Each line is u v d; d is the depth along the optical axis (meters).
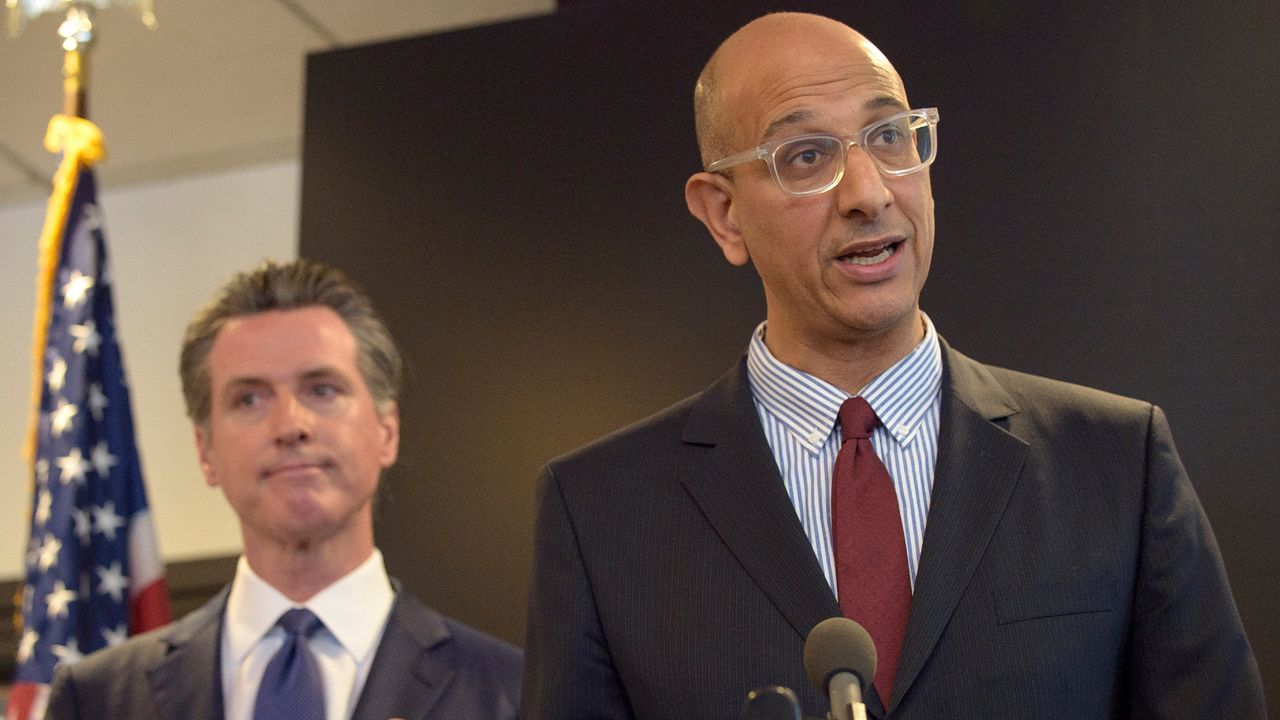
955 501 1.67
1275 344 2.64
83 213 3.66
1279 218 2.69
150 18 3.94
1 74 4.43
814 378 1.81
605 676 1.73
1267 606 2.55
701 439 1.82
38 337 3.58
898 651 1.62
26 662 3.19
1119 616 1.61
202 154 4.95
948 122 2.89
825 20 1.86
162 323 4.98
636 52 3.17
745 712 1.09
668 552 1.74
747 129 1.82
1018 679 1.57
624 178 3.12
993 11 2.91
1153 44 2.82
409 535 3.09
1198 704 1.58
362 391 2.53
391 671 2.34
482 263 3.18
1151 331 2.71
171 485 4.86
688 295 3.02
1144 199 2.76
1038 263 2.79
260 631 2.39
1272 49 2.76
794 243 1.73
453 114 3.27
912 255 1.73
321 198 3.32
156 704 2.33
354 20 4.16
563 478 1.86
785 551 1.68
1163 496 1.66
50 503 3.37
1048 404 1.78
